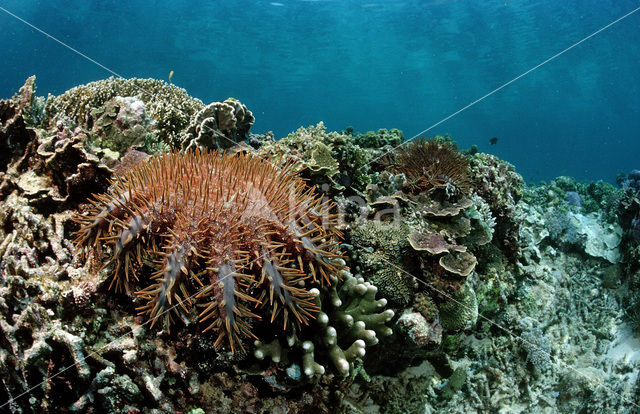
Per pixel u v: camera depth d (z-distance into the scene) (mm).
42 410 573
